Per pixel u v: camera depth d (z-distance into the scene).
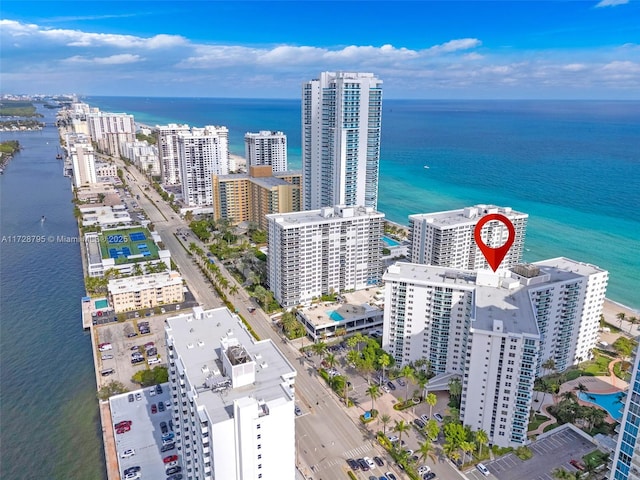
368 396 189.00
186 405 122.94
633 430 104.25
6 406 185.00
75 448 164.12
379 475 150.50
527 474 149.88
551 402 185.62
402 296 194.50
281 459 111.31
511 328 154.50
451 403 181.62
